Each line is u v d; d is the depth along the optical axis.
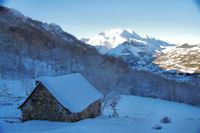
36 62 70.94
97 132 10.41
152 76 80.62
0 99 30.59
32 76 53.78
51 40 121.81
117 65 89.62
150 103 43.81
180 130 9.99
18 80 48.47
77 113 16.16
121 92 51.12
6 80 47.16
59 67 71.62
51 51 90.12
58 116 15.95
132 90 59.75
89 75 60.50
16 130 12.76
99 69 70.75
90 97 19.17
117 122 14.20
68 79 19.73
